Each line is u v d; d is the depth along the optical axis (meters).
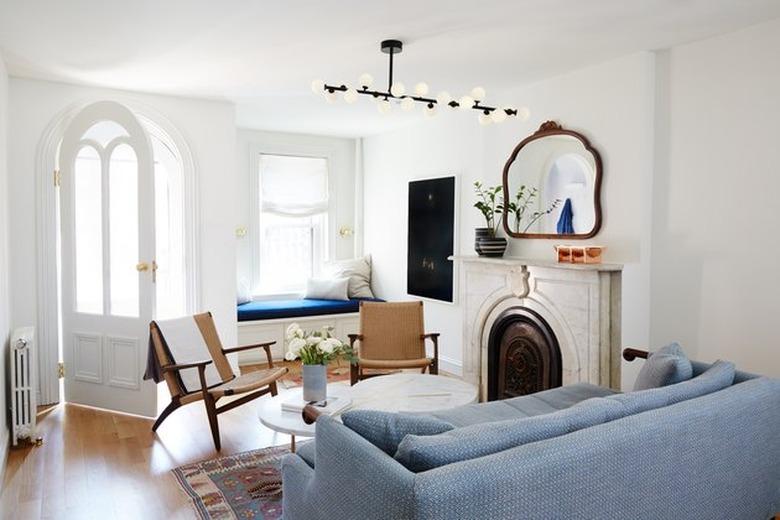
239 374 5.12
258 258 6.54
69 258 4.25
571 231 4.00
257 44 3.44
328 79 4.25
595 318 3.58
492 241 4.43
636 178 3.56
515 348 4.27
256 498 2.88
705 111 3.31
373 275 6.79
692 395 2.24
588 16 2.97
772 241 3.03
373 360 4.43
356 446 1.72
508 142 4.57
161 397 4.70
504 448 1.71
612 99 3.71
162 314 5.99
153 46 3.49
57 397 4.38
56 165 4.35
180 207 5.07
